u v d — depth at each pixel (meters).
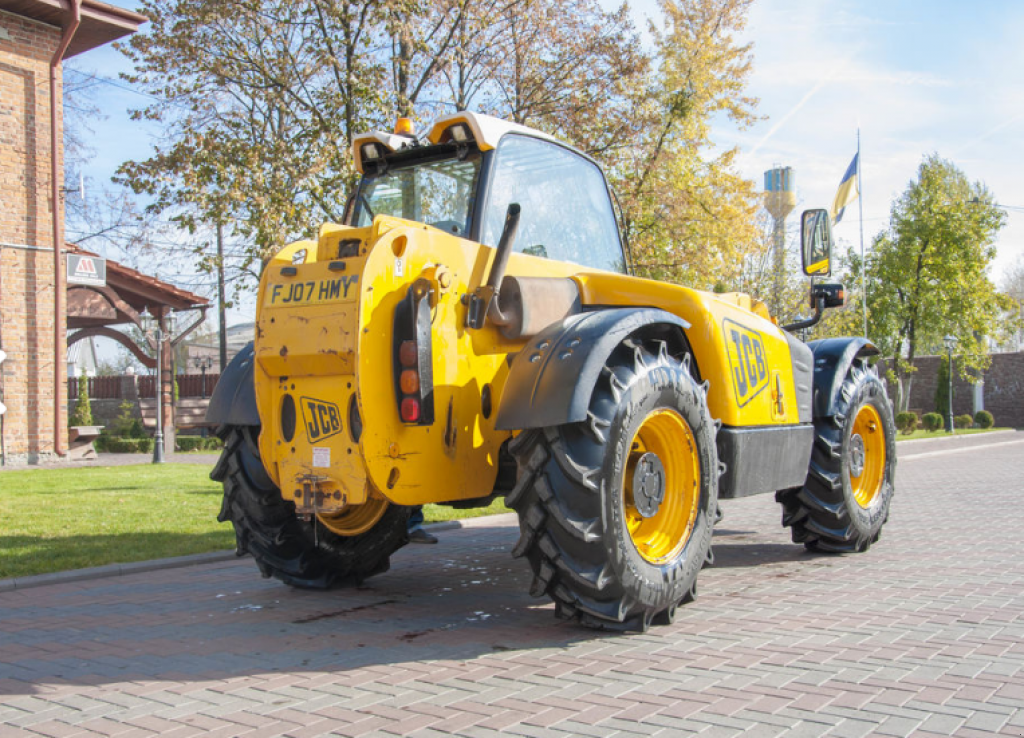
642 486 4.13
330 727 2.87
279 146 10.91
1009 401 41.09
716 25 17.58
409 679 3.38
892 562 5.76
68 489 10.25
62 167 14.83
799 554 6.21
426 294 3.77
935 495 9.97
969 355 34.12
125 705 3.14
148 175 10.95
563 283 4.39
